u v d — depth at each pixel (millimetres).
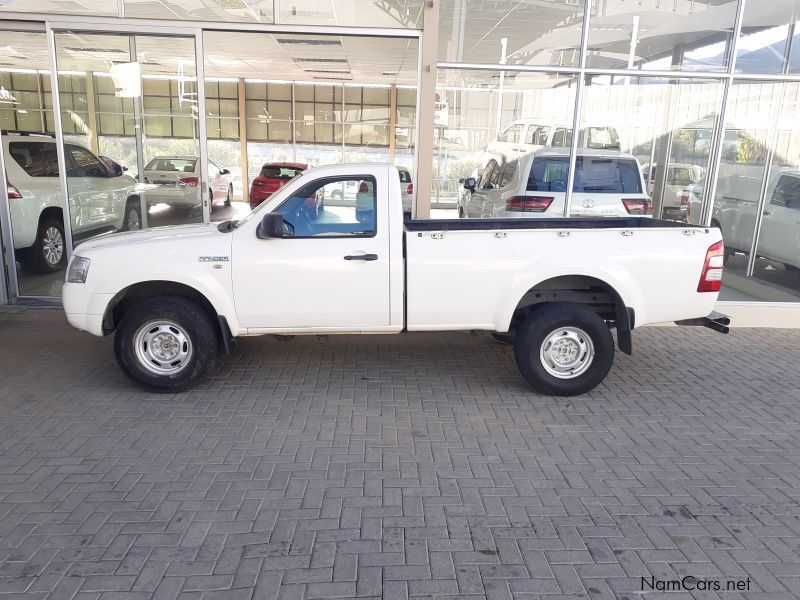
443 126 7684
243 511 3477
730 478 3953
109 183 7836
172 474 3881
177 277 4910
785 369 6137
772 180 8086
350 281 4996
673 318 5195
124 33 7273
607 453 4262
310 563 3031
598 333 5066
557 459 4160
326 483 3799
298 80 22844
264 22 7215
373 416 4809
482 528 3346
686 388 5555
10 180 7984
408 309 5070
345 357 6223
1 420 4633
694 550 3184
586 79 7699
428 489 3744
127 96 7586
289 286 4984
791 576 2990
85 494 3633
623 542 3242
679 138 7961
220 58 16031
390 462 4078
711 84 7840
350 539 3232
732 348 6844
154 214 7945
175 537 3227
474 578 2936
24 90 13461
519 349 5152
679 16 7574
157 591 2818
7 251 7855
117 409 4855
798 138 8008
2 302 7820
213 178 19094
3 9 7043
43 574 2922
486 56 7520
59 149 7629
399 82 22812
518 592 2840
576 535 3297
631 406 5105
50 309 7719
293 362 6043
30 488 3691
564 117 7797
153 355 5102
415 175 7699
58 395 5121
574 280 5215
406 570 2988
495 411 4945
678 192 8102
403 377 5691
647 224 6227
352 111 23906
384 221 4980
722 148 8000
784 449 4387
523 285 5023
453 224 6199
